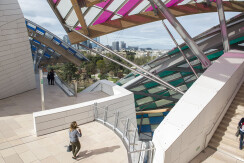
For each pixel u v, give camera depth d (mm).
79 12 11008
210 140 7219
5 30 10992
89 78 83500
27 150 6969
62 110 8500
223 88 6965
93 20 15219
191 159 6379
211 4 17500
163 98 24203
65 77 63812
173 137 5254
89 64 98000
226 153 6582
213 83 7117
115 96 11180
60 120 8484
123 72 110562
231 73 7586
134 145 6754
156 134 5602
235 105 8195
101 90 17078
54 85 19234
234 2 18984
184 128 5445
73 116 8875
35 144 7379
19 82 14984
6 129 8742
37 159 6449
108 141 7699
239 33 17516
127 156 6734
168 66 21422
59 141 7637
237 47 18953
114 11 14844
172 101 24281
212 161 6262
